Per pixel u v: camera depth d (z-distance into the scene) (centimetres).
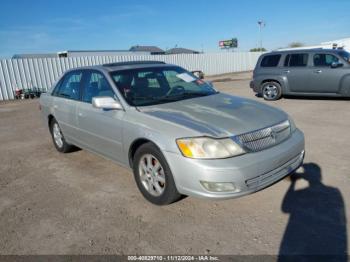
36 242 302
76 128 497
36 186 439
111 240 297
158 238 296
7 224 339
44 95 616
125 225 322
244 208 339
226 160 296
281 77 1039
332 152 498
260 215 323
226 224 312
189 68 2708
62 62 1838
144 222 325
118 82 422
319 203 339
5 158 582
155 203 357
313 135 602
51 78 1805
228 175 291
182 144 308
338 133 607
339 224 299
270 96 1081
